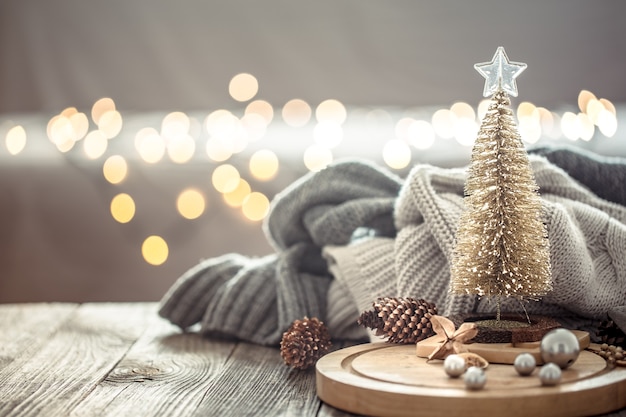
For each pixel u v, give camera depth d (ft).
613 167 4.42
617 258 3.83
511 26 8.25
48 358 4.05
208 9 8.62
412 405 2.81
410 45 8.43
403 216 4.12
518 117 7.35
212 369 3.81
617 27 8.11
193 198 7.91
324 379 3.13
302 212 4.60
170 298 4.72
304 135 8.32
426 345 3.29
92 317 5.18
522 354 2.97
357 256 4.19
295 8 8.54
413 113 8.45
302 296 4.37
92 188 7.97
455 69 8.39
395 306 3.55
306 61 8.57
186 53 8.68
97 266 7.97
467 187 3.34
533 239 3.25
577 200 4.16
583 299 3.67
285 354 3.73
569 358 2.98
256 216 7.80
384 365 3.19
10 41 8.75
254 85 8.64
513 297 3.67
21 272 8.00
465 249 3.29
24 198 8.00
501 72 3.37
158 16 8.66
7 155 8.05
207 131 8.45
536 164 4.16
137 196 7.96
